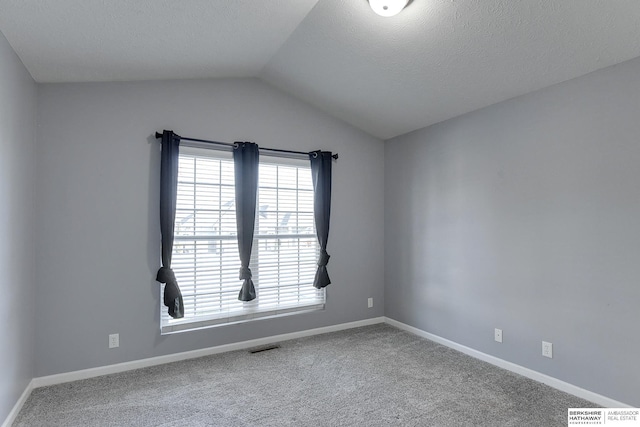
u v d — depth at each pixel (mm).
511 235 2955
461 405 2387
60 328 2721
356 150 4211
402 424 2170
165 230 3008
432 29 2361
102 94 2900
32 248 2596
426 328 3797
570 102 2559
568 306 2555
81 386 2648
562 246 2594
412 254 3988
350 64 2996
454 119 3506
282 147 3719
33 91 2602
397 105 3475
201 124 3303
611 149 2328
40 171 2668
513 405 2385
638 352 2195
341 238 4102
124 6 1944
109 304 2895
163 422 2186
